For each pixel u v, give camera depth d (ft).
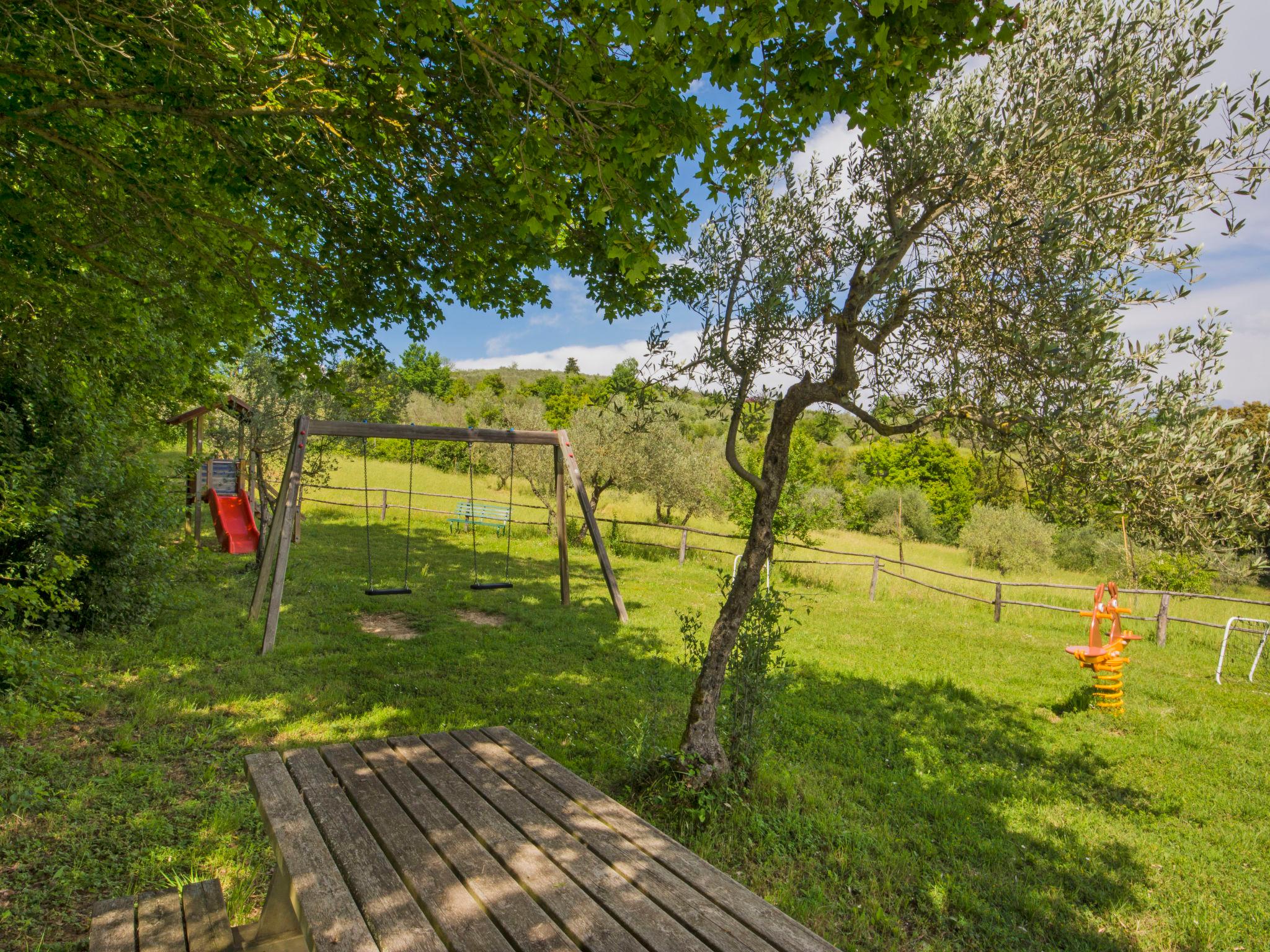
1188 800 17.65
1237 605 48.16
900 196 14.11
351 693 20.59
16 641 13.44
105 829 12.01
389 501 78.07
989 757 19.85
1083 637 36.63
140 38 12.17
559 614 33.63
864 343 14.32
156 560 24.93
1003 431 12.62
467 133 14.66
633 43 8.61
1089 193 11.41
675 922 5.89
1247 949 11.56
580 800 8.30
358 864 6.57
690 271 16.43
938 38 8.98
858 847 13.84
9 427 20.11
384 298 17.26
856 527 102.58
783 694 23.48
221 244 17.22
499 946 5.39
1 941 9.02
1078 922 12.11
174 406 32.17
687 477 61.46
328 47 11.94
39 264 15.84
